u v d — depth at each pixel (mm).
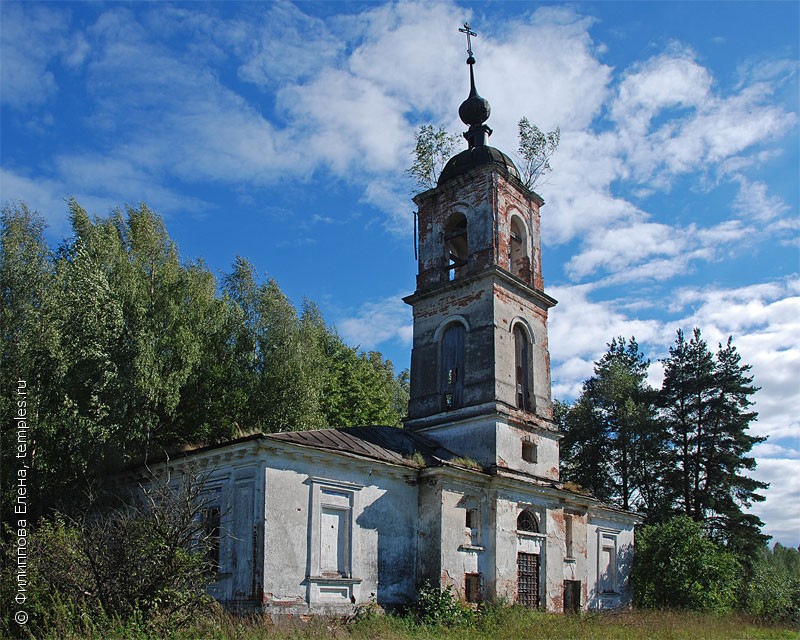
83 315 21688
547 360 26453
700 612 27812
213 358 27453
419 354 26000
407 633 16969
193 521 17859
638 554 31422
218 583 17719
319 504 18734
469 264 25484
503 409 23516
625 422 43375
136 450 22688
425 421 24906
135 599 13930
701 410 42219
